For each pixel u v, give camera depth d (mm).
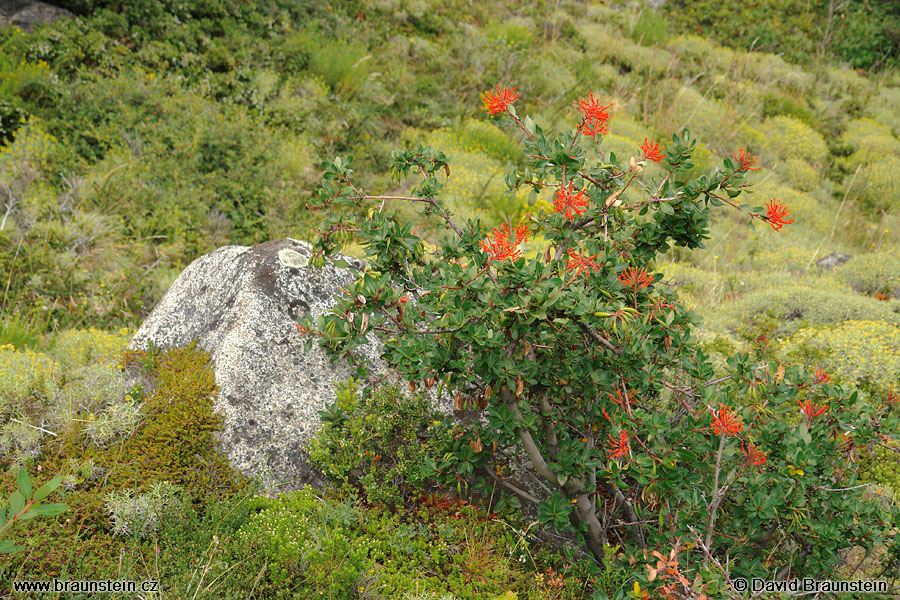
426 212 3318
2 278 5312
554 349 2910
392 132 9445
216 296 4070
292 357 3727
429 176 3254
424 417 3615
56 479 1471
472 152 9375
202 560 2658
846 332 5738
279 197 7215
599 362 2945
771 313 5258
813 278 7672
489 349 2703
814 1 17531
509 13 14438
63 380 3836
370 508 3318
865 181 11711
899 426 3006
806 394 3250
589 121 2873
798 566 3025
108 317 5414
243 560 2719
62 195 6496
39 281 5387
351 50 10305
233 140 7617
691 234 3053
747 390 3145
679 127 11781
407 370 2746
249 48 9445
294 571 2754
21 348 4602
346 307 2713
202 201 7004
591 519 3127
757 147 12078
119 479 3096
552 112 10648
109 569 2629
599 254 2844
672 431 2787
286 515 2998
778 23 16875
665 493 2850
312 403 3646
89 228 6090
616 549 3105
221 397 3473
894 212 11008
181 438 3309
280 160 7641
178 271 6156
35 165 6609
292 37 10180
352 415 3539
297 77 9469
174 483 3162
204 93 8273
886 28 16750
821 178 11961
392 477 3418
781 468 2852
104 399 3645
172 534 2844
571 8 15703
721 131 12086
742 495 2992
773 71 14914
